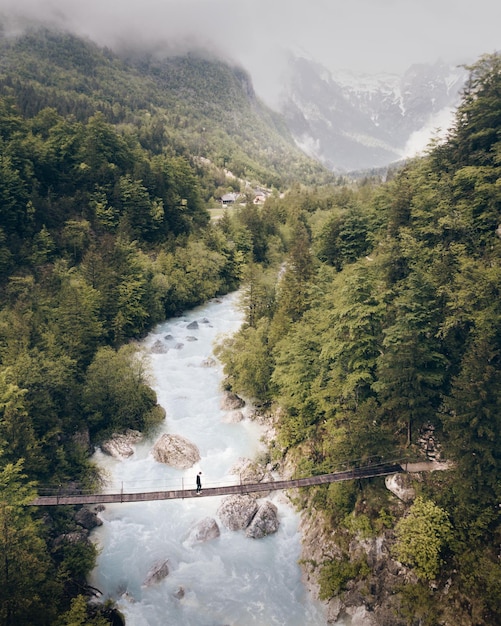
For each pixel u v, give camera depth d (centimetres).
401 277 5175
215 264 9775
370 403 3828
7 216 7412
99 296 6588
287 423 4853
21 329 5075
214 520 3997
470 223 4822
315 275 6625
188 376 6275
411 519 3238
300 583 3553
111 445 4856
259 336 5788
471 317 3731
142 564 3662
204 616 3297
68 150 9344
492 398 3128
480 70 5391
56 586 3131
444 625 2897
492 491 3108
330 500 3884
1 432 3934
